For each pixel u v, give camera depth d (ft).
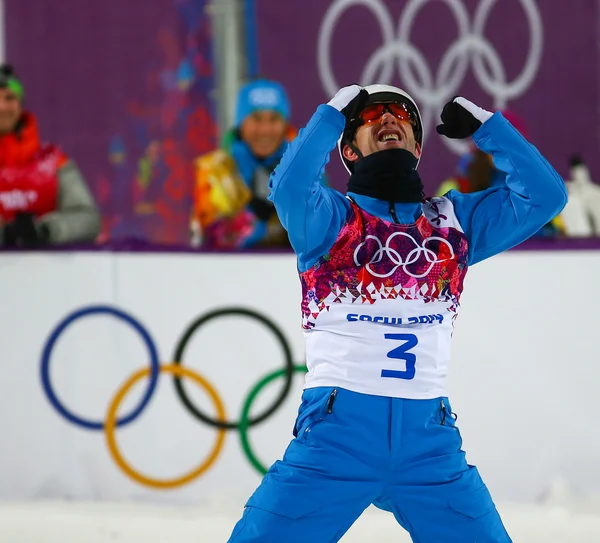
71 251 51.80
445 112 29.07
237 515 48.52
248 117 58.65
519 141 27.99
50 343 51.67
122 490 51.67
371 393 26.50
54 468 51.65
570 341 51.62
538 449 51.52
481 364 51.39
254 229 57.62
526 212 28.04
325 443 26.18
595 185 71.26
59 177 58.44
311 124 26.35
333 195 27.73
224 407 51.60
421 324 27.40
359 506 26.40
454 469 26.58
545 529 45.68
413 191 28.40
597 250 51.57
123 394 51.70
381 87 29.63
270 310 51.72
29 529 45.70
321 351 27.35
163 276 51.75
